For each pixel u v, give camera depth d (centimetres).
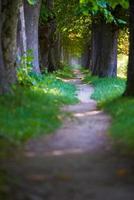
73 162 843
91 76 3853
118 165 821
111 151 926
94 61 4397
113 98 1770
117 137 1041
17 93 1570
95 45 4434
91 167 809
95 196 666
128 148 934
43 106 1458
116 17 3089
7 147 926
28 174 764
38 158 870
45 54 3819
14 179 731
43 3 3434
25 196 662
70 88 2523
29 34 2814
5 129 1052
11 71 1939
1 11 1923
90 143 1008
